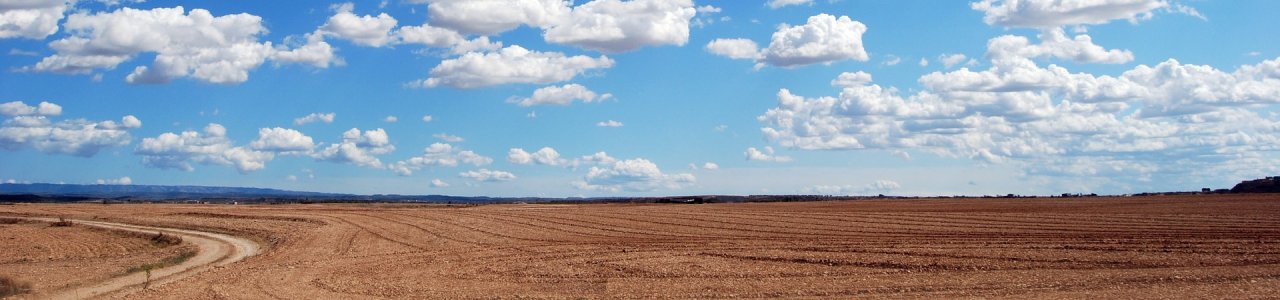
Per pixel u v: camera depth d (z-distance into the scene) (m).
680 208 100.88
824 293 26.66
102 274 38.16
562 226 66.50
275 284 32.09
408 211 96.00
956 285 27.64
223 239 64.25
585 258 40.31
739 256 39.34
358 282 32.53
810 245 44.75
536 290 29.39
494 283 31.66
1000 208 85.81
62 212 109.12
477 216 81.62
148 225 81.75
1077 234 49.03
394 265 39.19
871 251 40.25
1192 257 34.34
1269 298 23.16
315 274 35.62
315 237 59.44
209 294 29.42
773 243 46.91
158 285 33.12
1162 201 94.50
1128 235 47.03
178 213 99.12
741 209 94.94
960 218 67.69
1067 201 106.12
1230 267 30.92
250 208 119.06
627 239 53.38
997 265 33.34
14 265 43.84
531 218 77.44
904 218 69.31
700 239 52.12
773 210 90.06
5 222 91.81
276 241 59.25
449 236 58.41
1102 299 23.92
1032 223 59.84
